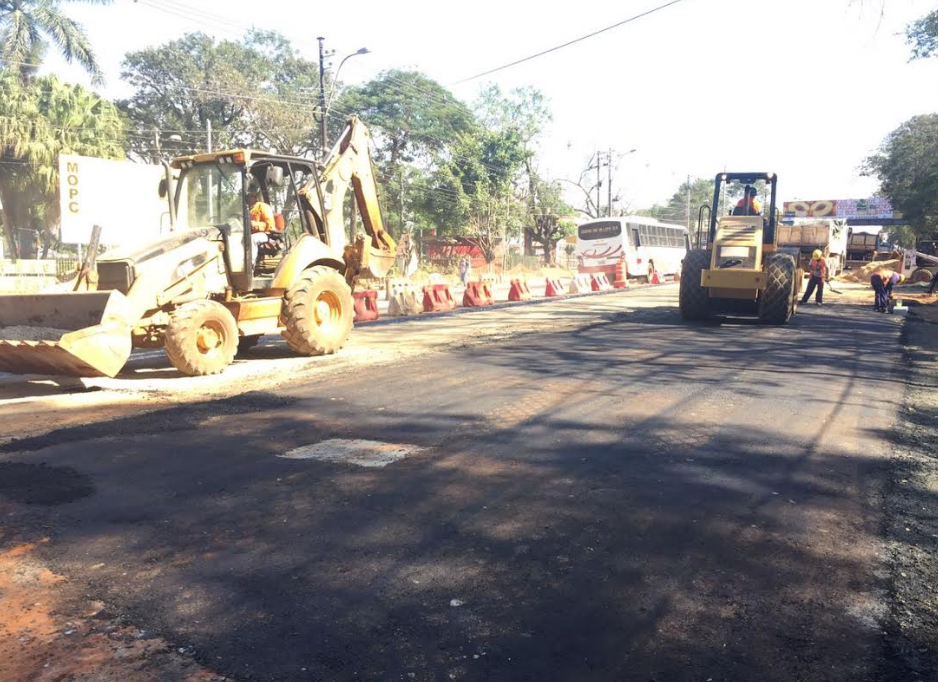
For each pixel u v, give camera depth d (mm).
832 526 4543
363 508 4773
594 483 5258
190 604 3537
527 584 3738
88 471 5523
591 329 14664
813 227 30469
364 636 3252
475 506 4809
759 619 3430
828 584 3791
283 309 10734
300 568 3914
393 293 18531
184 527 4469
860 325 15672
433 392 8344
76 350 8039
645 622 3387
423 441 6336
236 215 10469
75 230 24188
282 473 5477
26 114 33469
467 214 49312
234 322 9805
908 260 36562
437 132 48719
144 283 9164
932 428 6957
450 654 3113
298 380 9117
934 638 3311
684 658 3100
